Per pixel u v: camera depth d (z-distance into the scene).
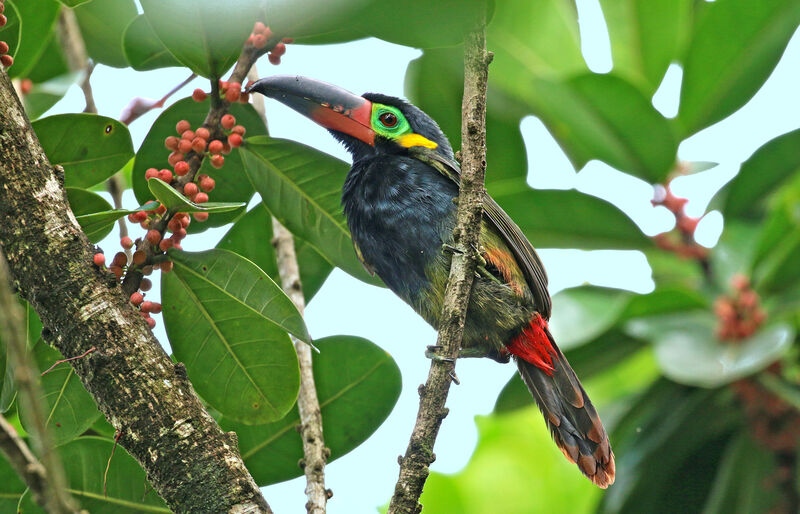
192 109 7.08
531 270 8.71
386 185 8.52
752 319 9.14
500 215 8.73
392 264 8.51
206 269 6.12
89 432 7.43
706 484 10.09
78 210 6.18
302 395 7.07
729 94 10.10
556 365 8.71
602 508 9.97
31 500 6.52
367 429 7.62
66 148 6.53
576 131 10.15
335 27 6.23
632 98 9.46
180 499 4.92
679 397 10.11
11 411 7.07
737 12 9.59
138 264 5.85
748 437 9.86
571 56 10.63
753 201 10.15
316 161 7.12
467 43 6.06
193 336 6.64
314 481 6.59
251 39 6.25
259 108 8.55
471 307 8.45
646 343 9.98
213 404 6.87
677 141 9.88
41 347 6.27
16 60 7.82
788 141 9.56
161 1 6.11
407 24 6.09
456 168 8.67
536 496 12.27
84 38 8.96
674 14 10.28
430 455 5.60
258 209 8.18
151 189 5.48
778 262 9.23
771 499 9.76
